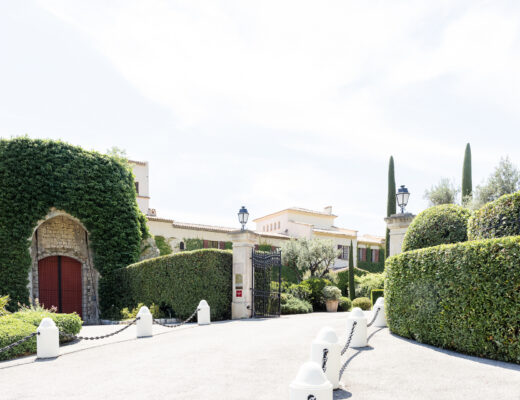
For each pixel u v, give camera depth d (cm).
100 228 2216
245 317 1528
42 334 821
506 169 2195
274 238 3447
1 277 1878
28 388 576
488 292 638
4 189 1955
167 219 2848
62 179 2125
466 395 463
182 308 1558
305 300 2184
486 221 767
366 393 488
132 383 574
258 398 480
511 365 585
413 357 662
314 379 350
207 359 714
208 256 1529
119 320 1816
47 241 2216
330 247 2797
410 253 838
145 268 1806
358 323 777
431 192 2714
